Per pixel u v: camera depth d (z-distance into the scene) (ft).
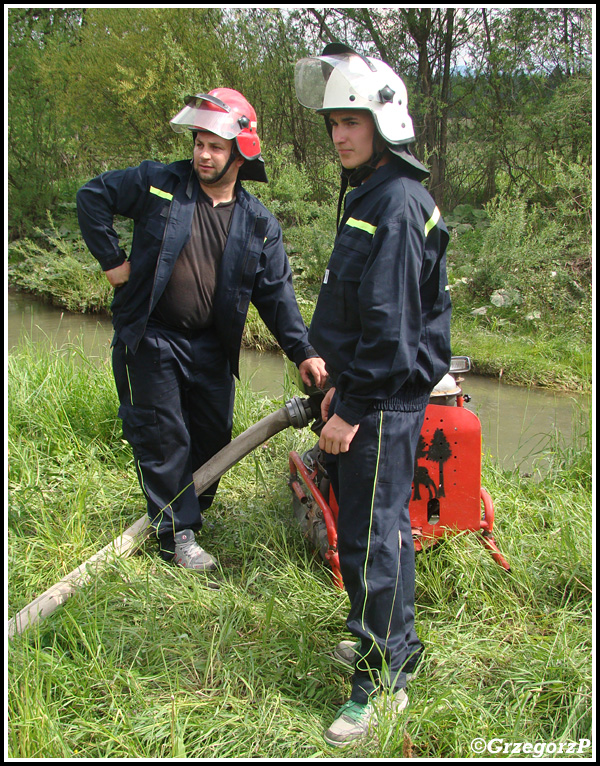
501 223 24.41
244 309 9.64
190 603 8.72
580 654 7.87
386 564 7.09
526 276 23.89
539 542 10.30
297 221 28.58
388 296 6.57
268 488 11.90
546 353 20.36
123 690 7.48
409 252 6.64
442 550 9.51
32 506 10.76
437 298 7.25
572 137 29.17
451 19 30.66
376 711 6.86
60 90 35.24
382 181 7.03
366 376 6.68
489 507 9.64
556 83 30.22
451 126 33.06
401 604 7.22
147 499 9.87
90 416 13.55
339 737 6.88
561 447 14.38
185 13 30.66
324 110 7.23
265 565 9.87
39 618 8.18
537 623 8.77
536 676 7.61
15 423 13.07
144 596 8.79
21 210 36.04
